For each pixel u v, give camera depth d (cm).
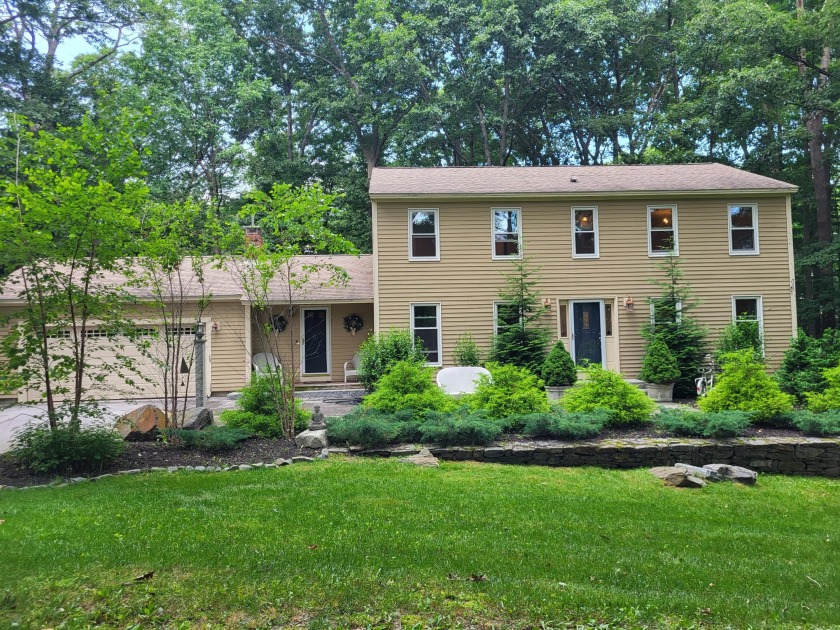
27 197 677
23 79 2084
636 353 1608
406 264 1589
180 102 2608
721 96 2291
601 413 879
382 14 2900
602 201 1627
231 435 808
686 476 707
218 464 731
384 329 1578
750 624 318
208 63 2719
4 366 723
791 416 902
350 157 3366
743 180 1661
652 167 1853
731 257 1623
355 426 796
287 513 504
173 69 2641
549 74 2830
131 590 333
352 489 602
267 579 350
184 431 811
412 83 2919
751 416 886
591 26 2680
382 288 1582
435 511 529
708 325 1611
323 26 3238
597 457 802
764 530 532
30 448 670
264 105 3017
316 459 756
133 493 573
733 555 449
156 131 2492
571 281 1617
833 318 2623
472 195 1583
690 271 1620
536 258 1616
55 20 2317
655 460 808
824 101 2228
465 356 1525
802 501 669
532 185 1659
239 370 1598
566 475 733
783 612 337
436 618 309
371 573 364
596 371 970
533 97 3027
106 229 707
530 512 541
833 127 2448
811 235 2795
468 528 479
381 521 488
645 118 2864
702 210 1631
